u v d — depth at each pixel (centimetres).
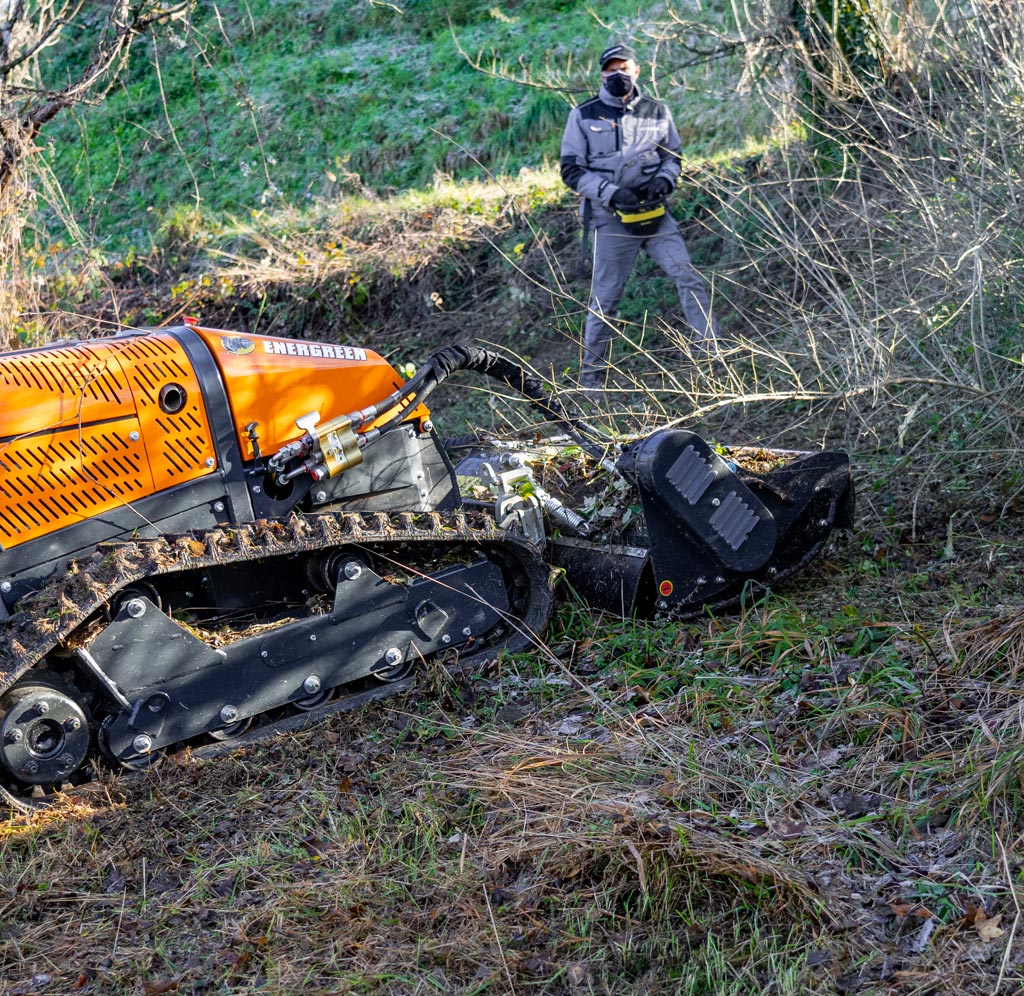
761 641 438
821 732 375
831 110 783
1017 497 536
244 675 403
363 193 1107
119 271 1073
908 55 737
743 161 920
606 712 405
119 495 397
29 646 360
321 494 434
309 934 307
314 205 1120
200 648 393
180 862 346
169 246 1108
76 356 398
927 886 299
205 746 403
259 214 1076
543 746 386
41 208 1141
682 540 462
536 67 1166
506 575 474
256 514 422
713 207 898
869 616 450
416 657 443
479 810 356
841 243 736
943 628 416
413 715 418
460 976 288
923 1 789
